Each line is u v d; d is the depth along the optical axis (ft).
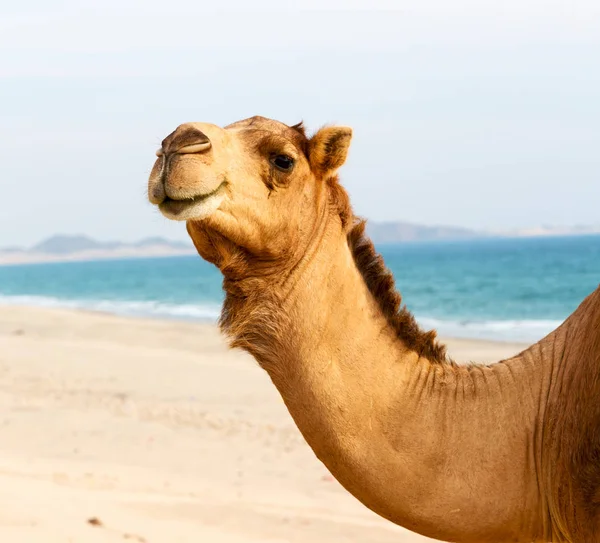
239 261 16.51
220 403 57.31
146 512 30.19
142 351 87.45
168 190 15.53
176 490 35.01
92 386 63.52
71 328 115.44
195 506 32.01
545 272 310.45
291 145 16.66
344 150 16.88
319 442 16.05
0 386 62.54
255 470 40.22
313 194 16.80
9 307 154.40
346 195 17.31
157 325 119.65
